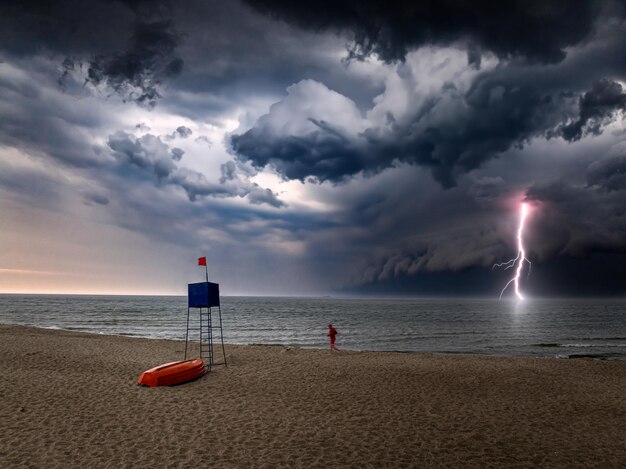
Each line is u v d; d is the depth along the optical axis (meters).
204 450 8.12
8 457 7.51
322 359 20.84
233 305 169.00
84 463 7.32
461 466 7.66
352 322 68.81
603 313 112.50
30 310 95.06
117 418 10.08
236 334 44.84
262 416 10.59
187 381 14.58
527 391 14.32
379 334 46.50
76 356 19.81
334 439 8.98
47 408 10.77
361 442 8.83
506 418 10.92
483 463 7.82
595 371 18.95
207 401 11.96
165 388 13.47
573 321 74.94
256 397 12.64
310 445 8.56
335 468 7.41
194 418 10.23
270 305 174.25
